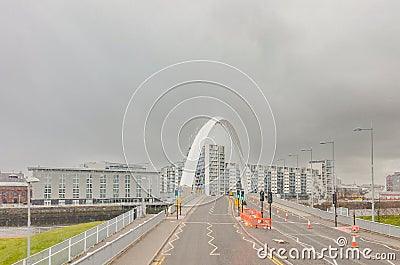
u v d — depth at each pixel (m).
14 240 44.50
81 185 106.25
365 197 126.31
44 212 94.19
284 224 46.06
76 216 97.94
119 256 23.48
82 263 16.30
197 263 22.02
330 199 112.94
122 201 108.75
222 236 34.72
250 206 74.75
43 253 22.39
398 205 90.62
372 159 41.94
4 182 122.00
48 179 102.62
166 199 83.38
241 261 22.64
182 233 36.72
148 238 32.06
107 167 113.56
